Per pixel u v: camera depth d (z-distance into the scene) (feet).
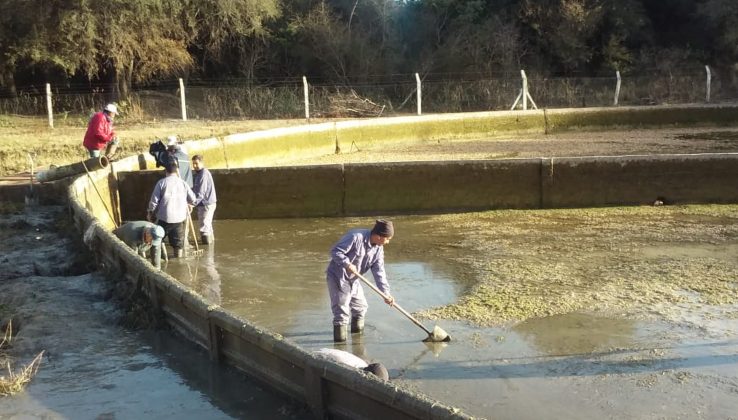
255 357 17.54
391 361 20.63
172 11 86.84
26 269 28.14
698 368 19.76
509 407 17.79
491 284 27.55
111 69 88.38
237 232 38.27
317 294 27.25
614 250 32.01
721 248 31.94
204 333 19.35
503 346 21.56
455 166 41.57
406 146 70.85
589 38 117.19
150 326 21.52
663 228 35.86
